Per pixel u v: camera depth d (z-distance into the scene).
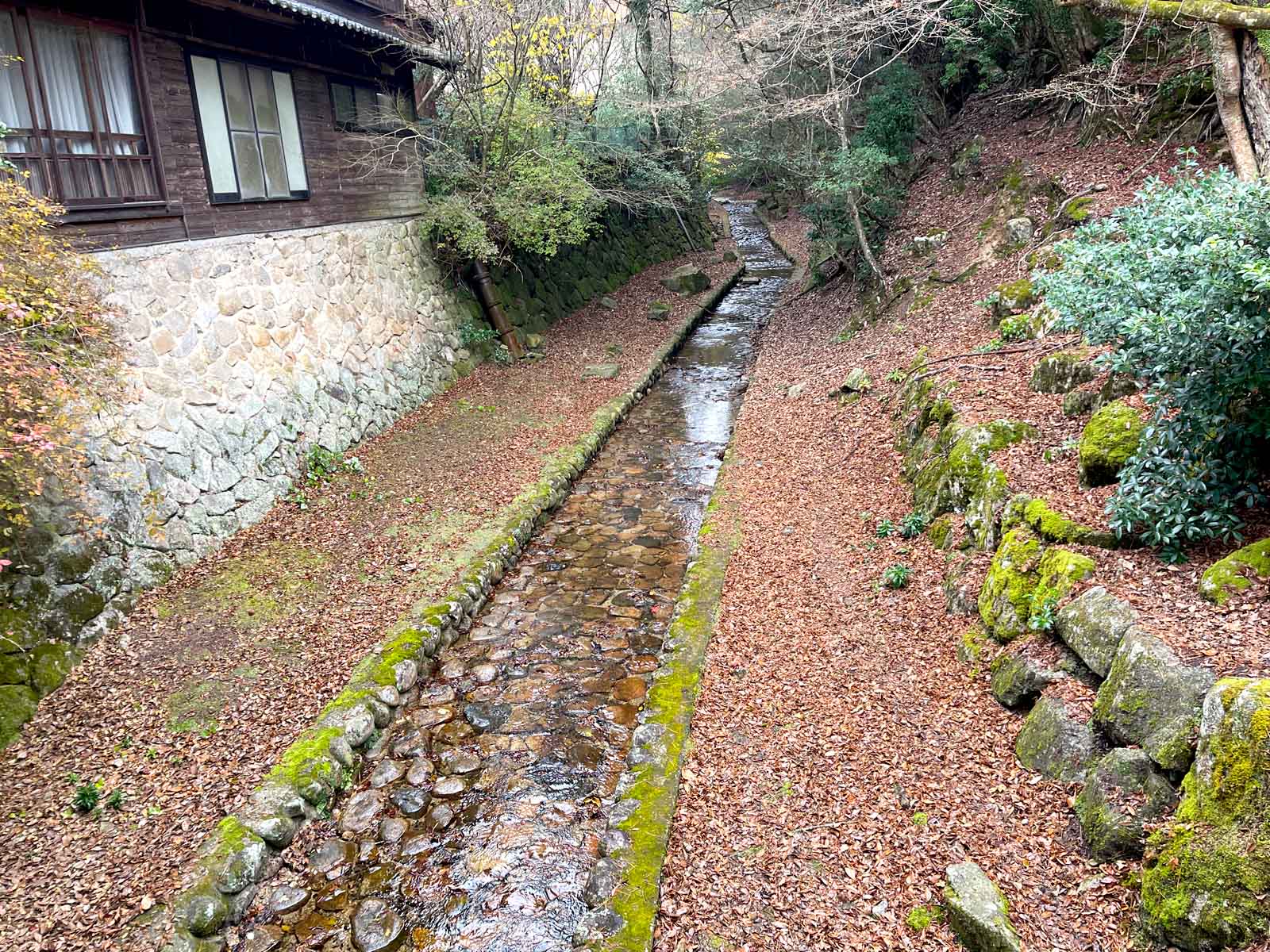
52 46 7.31
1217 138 9.91
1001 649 5.35
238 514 8.56
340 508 9.36
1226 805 3.27
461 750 5.92
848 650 6.11
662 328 18.55
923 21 12.45
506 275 17.06
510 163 14.81
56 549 6.36
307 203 11.11
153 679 6.17
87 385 6.59
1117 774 3.91
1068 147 12.08
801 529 8.23
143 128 8.26
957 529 6.82
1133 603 4.48
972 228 12.86
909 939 3.74
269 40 10.23
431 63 13.61
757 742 5.23
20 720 5.59
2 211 5.41
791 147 18.05
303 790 5.20
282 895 4.73
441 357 14.09
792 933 3.87
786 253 27.55
